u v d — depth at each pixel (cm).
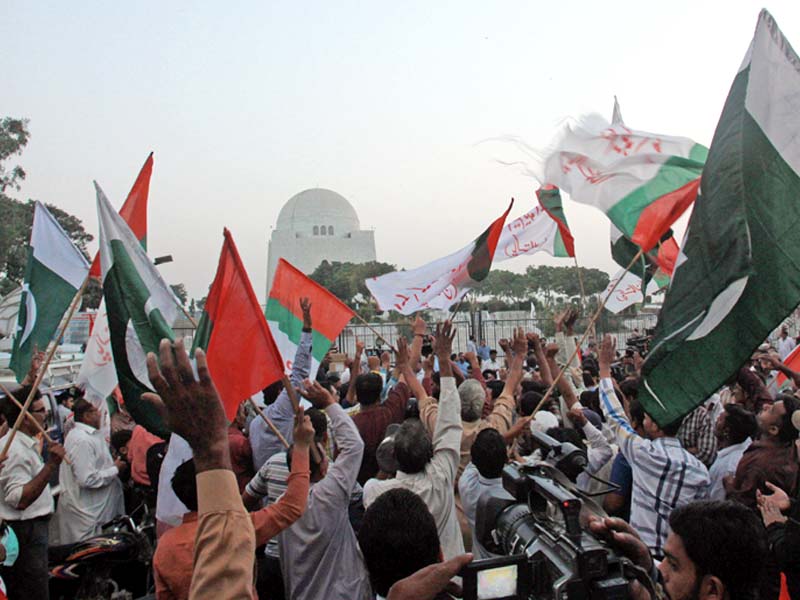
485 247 698
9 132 2528
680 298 376
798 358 713
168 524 381
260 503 448
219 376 383
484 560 201
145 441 622
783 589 310
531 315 2725
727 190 364
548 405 710
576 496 232
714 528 211
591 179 516
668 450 409
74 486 612
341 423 370
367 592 359
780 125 356
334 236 8312
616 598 192
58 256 663
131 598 539
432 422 477
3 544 464
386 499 241
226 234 385
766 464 407
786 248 338
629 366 1102
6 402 531
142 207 530
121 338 410
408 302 756
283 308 698
